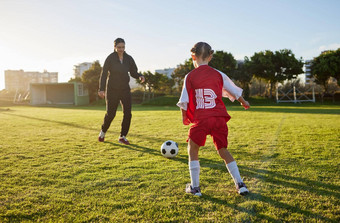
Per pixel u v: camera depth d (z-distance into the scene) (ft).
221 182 8.02
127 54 15.62
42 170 9.39
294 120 27.84
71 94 118.01
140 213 5.96
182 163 10.38
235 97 7.95
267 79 88.94
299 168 9.45
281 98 88.53
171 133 19.02
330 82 97.30
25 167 9.78
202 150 12.72
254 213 5.91
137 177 8.55
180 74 99.81
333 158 10.86
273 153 11.93
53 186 7.72
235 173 7.15
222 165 9.89
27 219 5.68
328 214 5.82
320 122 25.39
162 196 6.94
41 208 6.21
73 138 17.06
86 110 60.75
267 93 99.14
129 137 17.24
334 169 9.26
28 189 7.46
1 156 11.60
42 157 11.44
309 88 96.12
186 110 7.64
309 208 6.14
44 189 7.47
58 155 11.86
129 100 15.14
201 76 7.50
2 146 14.06
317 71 85.10
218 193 7.13
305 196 6.85
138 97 112.16
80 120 31.04
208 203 6.48
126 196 6.94
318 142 14.58
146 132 19.61
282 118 30.55
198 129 7.14
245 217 5.70
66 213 5.97
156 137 17.19
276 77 86.89
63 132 20.15
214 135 7.32
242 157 11.21
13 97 128.98
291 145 13.79
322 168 9.41
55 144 14.75
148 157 11.49
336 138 15.85
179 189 7.45
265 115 35.50
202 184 7.85
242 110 48.78
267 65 84.23
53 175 8.79
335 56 82.43
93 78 114.32
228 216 5.79
